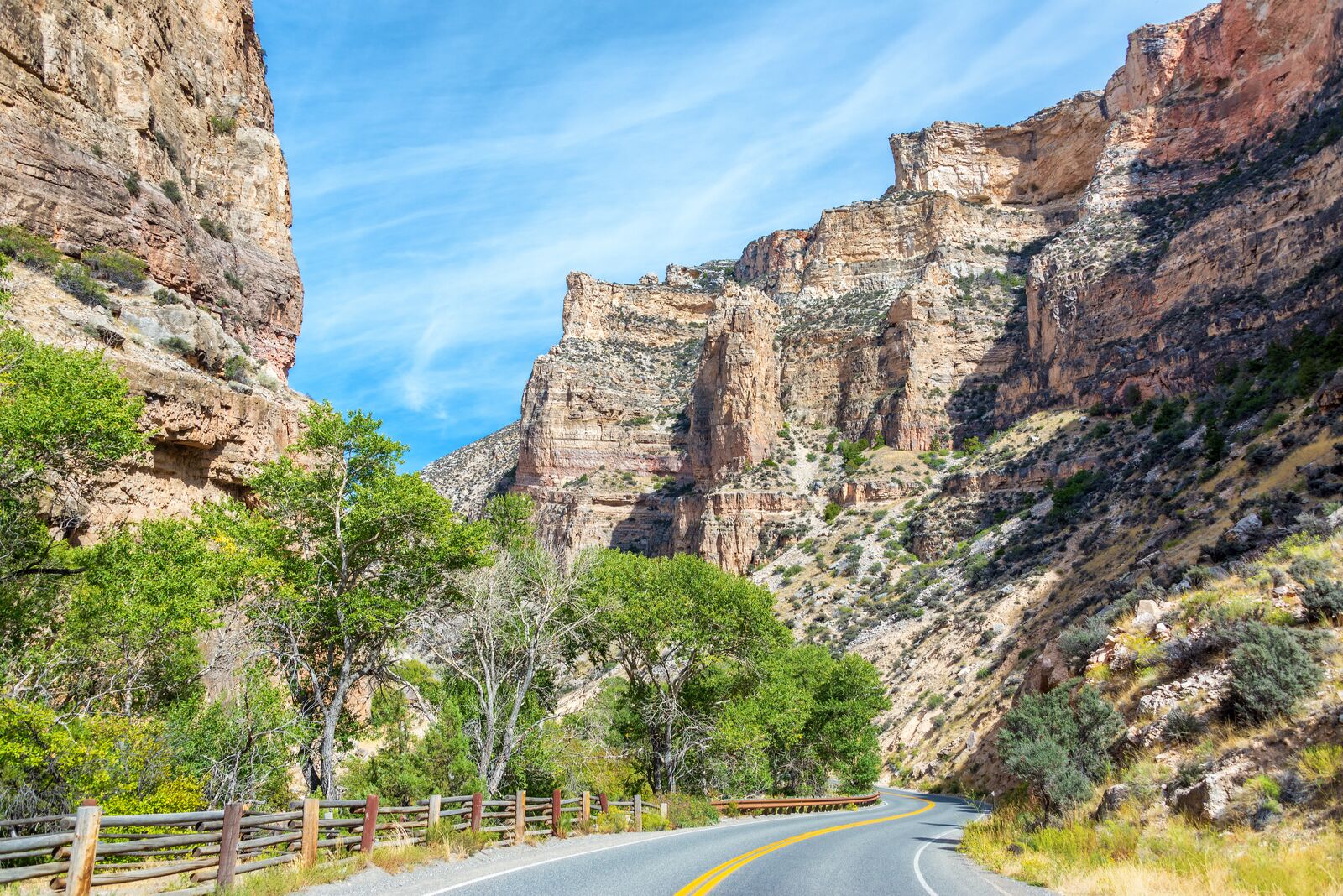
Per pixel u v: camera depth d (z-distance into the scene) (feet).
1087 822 63.87
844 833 86.69
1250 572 83.76
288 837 44.14
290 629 76.89
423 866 49.19
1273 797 50.98
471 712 95.86
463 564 86.89
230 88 168.76
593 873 47.62
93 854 31.55
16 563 59.62
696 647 117.19
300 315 165.48
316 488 81.66
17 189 97.86
